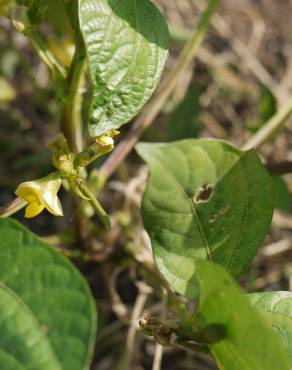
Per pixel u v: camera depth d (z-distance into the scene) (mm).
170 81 505
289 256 562
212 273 338
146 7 357
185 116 559
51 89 605
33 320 322
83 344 314
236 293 333
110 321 531
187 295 391
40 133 603
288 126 634
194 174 401
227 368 361
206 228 398
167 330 373
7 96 580
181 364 526
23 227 335
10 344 317
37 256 333
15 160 588
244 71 684
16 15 404
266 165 497
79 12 343
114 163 481
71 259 513
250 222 399
